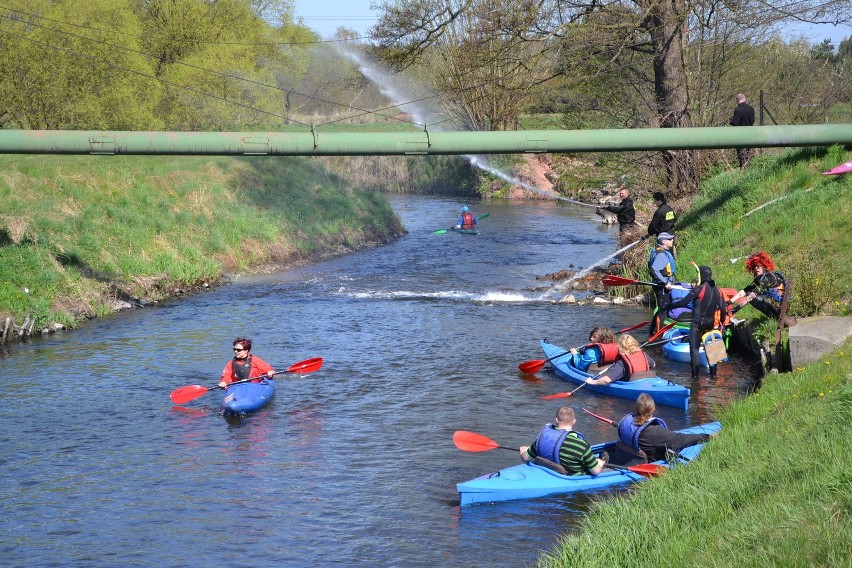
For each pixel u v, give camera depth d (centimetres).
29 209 2192
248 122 4062
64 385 1455
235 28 4612
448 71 4369
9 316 1795
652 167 2875
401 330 1847
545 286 2370
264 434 1220
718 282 1775
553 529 897
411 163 5909
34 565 841
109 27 3089
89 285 2072
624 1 2616
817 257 1659
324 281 2497
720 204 2209
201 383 1475
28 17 2822
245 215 2923
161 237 2486
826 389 990
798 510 648
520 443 1173
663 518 748
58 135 1742
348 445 1173
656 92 2709
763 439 894
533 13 2522
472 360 1605
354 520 937
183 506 978
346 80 5066
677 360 1568
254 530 916
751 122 2300
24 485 1038
